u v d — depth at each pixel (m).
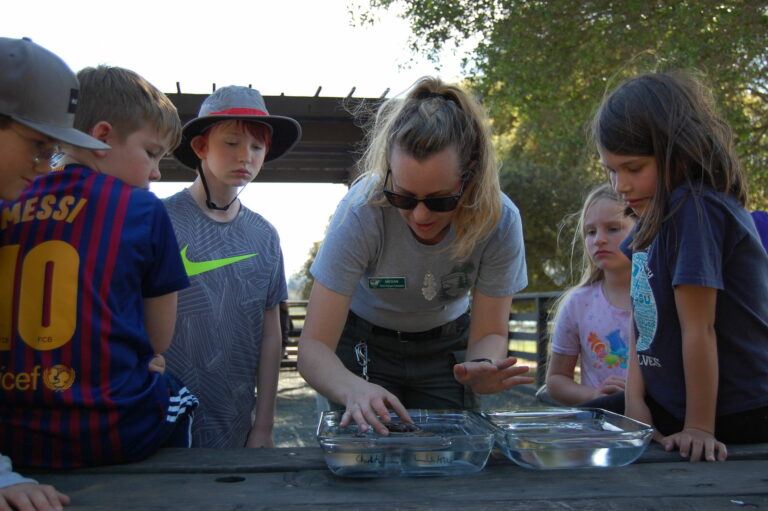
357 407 1.59
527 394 7.23
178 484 1.37
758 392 1.67
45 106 1.39
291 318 10.77
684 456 1.58
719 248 1.62
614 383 2.40
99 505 1.24
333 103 6.54
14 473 1.27
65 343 1.46
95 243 1.53
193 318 2.32
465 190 1.91
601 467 1.49
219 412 2.34
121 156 1.89
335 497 1.28
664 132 1.67
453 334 2.42
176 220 2.42
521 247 2.15
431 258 2.05
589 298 2.85
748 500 1.27
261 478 1.42
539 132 10.91
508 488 1.34
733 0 9.01
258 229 2.60
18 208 1.55
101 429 1.46
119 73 1.93
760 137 9.89
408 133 1.74
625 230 2.71
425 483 1.37
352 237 1.99
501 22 10.29
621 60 9.90
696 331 1.61
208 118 2.36
